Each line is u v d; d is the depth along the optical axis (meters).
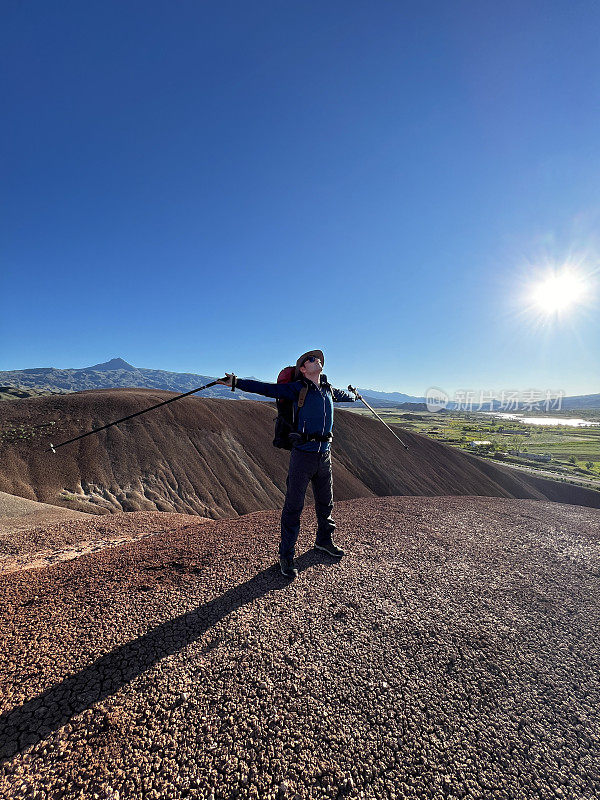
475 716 2.07
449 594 3.29
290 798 1.59
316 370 3.51
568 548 4.46
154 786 1.61
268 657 2.40
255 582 3.32
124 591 3.15
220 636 2.58
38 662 2.30
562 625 2.96
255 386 3.46
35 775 1.64
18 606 2.93
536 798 1.66
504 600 3.26
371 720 2.00
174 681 2.18
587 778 1.77
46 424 33.50
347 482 43.41
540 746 1.92
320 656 2.43
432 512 5.62
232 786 1.63
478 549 4.28
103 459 31.25
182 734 1.86
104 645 2.47
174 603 2.97
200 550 4.04
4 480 25.77
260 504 34.38
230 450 39.59
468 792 1.67
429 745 1.88
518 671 2.44
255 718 1.96
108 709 1.98
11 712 1.95
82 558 3.98
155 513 9.82
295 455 3.53
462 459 57.53
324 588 3.26
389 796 1.62
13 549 6.37
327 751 1.81
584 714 2.14
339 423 55.12
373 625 2.79
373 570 3.65
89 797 1.55
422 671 2.37
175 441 36.72
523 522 5.36
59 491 26.80
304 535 4.52
